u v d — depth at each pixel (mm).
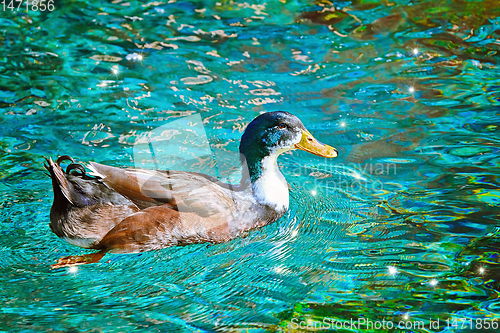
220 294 4422
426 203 5566
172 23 8961
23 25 8750
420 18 9102
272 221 5508
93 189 4844
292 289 4473
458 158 6238
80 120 6828
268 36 8672
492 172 5965
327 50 8359
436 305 4207
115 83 7535
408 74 7852
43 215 5297
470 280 4461
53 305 4238
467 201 5539
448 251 4840
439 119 6949
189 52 8234
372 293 4371
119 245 4891
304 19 9117
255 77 7738
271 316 4156
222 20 9070
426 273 4566
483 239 4973
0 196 5508
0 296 4301
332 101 7293
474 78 7727
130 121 6844
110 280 4566
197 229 5016
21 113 6918
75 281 4531
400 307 4199
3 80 7512
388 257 4812
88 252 4910
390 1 9508
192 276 4660
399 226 5258
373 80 7723
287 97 7359
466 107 7156
